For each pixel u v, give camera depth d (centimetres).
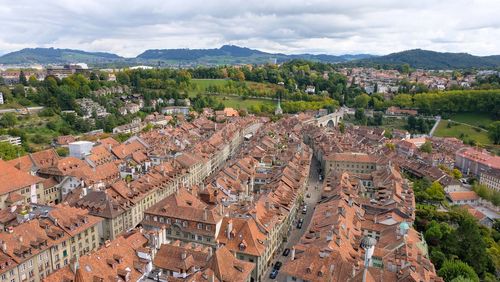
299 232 15812
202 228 12494
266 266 12569
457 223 16962
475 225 14825
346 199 14825
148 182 17338
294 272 10044
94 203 14550
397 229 12362
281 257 13712
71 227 12312
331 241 10819
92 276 8725
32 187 16988
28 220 11881
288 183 17462
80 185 17088
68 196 15825
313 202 19550
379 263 10919
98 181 18462
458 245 14125
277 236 13838
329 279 9650
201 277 9119
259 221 13000
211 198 15212
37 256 11000
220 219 12600
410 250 10938
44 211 12888
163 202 13712
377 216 14400
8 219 12519
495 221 18850
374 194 18912
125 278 9144
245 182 18200
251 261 11719
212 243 12269
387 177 19312
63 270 8762
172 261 9969
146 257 9875
